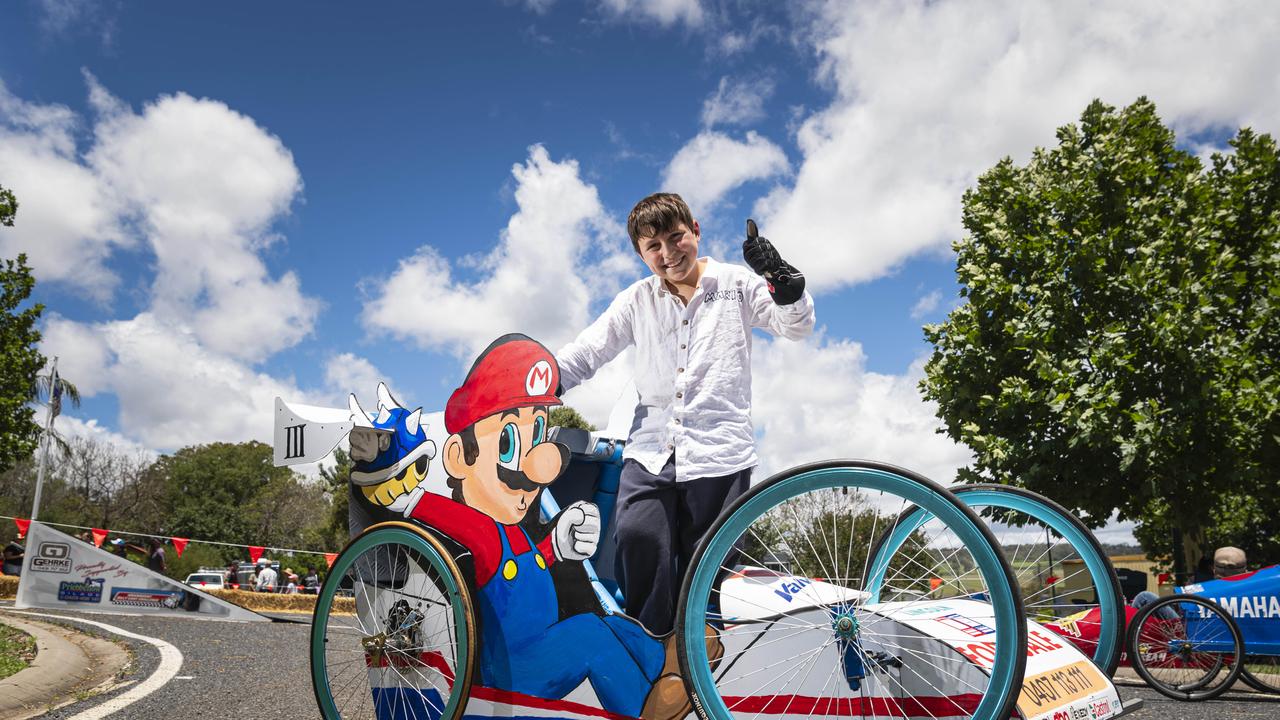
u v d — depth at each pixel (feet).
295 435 9.05
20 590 34.37
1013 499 8.04
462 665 7.58
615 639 7.53
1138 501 47.19
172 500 217.36
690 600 6.57
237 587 76.07
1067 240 49.34
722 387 8.01
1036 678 6.84
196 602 36.11
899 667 6.97
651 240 8.22
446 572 7.81
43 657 17.49
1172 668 18.67
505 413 8.20
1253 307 49.11
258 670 18.31
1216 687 18.03
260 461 239.09
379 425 8.91
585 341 9.07
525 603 7.86
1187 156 52.47
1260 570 18.45
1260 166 54.08
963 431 50.75
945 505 6.07
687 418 7.93
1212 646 18.21
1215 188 52.54
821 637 7.12
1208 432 44.96
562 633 7.70
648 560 7.67
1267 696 18.42
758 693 6.97
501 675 7.86
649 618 7.63
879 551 7.89
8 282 68.03
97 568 35.29
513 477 8.06
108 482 183.73
